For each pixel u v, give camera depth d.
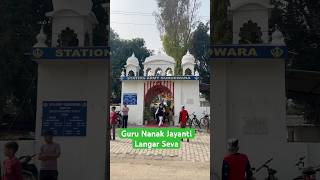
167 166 17.64
